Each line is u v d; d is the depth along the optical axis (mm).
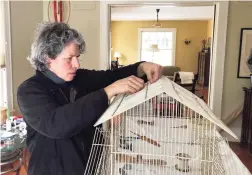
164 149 785
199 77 7988
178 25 8664
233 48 3143
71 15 3217
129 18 8031
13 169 1948
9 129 2090
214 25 3102
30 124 773
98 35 3219
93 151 864
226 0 2992
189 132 783
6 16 2678
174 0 3035
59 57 830
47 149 871
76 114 688
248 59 3137
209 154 762
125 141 787
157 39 8891
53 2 3156
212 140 772
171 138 787
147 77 993
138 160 776
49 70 874
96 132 873
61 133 699
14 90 2818
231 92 3213
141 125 789
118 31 8930
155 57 8977
